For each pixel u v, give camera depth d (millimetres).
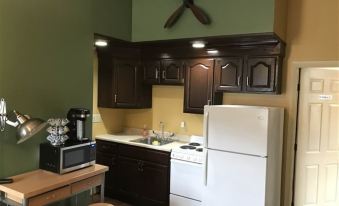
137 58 4367
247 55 3439
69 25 2857
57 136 2564
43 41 2621
